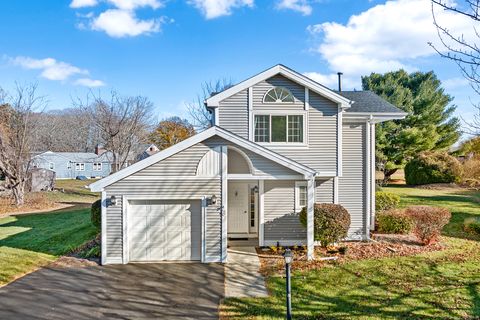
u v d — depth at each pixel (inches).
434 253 488.7
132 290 380.2
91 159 2476.6
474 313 304.8
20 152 1096.2
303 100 560.1
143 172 482.3
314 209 515.5
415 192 1119.6
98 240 568.1
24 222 814.5
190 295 365.1
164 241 489.7
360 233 588.7
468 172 1230.3
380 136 1347.2
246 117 559.2
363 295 348.8
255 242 587.2
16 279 414.0
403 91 1405.0
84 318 312.5
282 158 489.4
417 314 305.0
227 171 498.6
